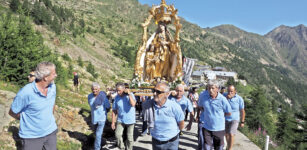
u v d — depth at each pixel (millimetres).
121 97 5609
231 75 170250
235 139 7969
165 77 10867
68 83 22375
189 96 8930
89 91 21594
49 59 13953
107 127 7402
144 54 10617
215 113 4742
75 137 5977
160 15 10469
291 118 35312
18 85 10797
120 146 5711
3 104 5762
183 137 7832
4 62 10586
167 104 3705
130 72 98000
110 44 159250
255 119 32719
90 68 52656
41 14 98438
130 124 5555
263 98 35219
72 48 87500
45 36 83875
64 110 7410
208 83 4711
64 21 151125
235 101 5582
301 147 25547
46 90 3229
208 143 4801
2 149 4035
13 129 4832
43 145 3291
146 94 8625
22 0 104375
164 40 10570
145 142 7004
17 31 11641
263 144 8227
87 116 7918
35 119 3047
